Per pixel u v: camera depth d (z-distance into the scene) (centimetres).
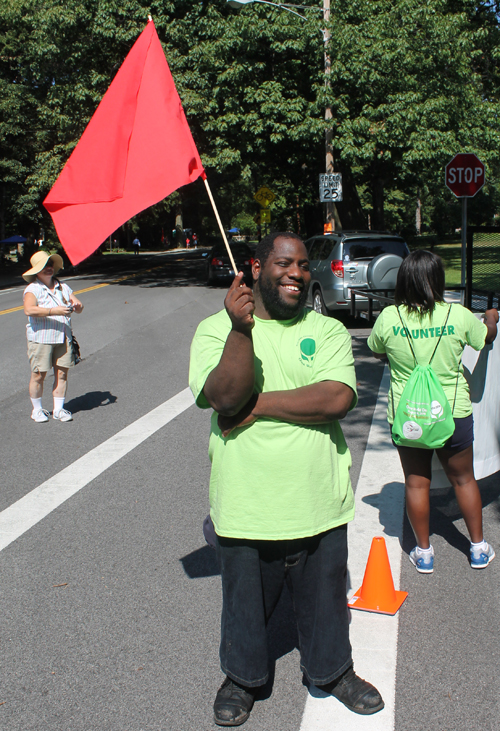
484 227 670
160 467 560
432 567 375
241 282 219
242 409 240
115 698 279
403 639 313
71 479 537
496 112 2239
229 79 2017
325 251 1344
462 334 347
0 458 593
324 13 1920
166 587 367
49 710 273
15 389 870
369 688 268
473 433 381
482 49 2466
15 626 333
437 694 275
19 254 4694
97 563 396
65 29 2194
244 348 221
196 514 463
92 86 2309
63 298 699
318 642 258
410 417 345
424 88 1995
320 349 250
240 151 2162
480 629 320
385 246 1284
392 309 359
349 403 247
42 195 3659
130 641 318
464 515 373
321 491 248
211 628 327
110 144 291
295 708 270
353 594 351
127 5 2117
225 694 266
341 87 2008
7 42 3328
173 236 7812
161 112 292
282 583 263
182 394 810
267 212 2925
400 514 448
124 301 1911
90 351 1123
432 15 1998
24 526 451
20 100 3403
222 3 2133
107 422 700
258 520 244
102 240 292
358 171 2609
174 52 2088
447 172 1153
